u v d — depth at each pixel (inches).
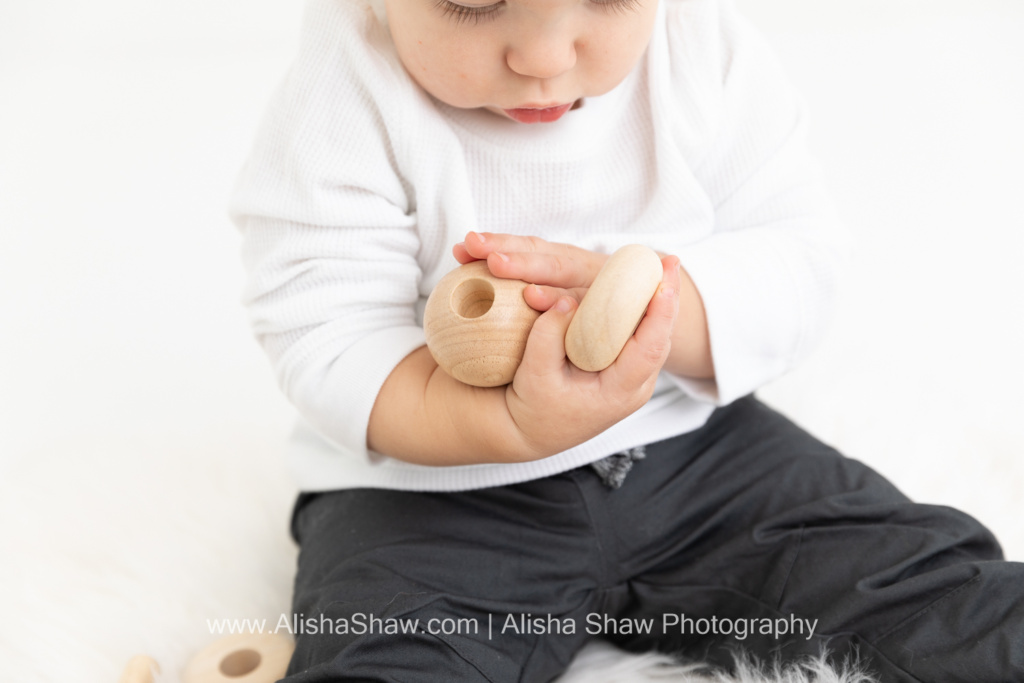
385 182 26.2
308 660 24.3
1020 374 34.6
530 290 22.2
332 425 25.5
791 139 28.0
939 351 35.9
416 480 26.7
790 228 27.4
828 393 33.4
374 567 25.4
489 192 26.8
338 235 26.0
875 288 40.4
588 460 26.2
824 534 25.1
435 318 22.4
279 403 35.8
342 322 25.8
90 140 57.8
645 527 26.3
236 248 47.7
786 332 26.5
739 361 26.3
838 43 65.2
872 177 50.2
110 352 39.8
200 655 26.2
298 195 26.0
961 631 23.0
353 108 26.1
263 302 26.5
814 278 26.8
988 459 30.7
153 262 46.7
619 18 23.8
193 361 38.8
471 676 24.0
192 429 34.1
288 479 31.8
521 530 26.1
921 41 64.7
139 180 53.7
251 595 28.3
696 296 25.8
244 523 30.3
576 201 27.0
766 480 26.5
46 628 26.9
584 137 26.7
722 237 27.1
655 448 27.1
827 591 24.7
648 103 27.3
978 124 54.4
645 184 27.5
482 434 23.5
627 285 21.5
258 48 70.6
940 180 49.4
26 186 53.5
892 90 58.7
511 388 22.9
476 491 26.6
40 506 30.4
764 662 25.0
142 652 26.6
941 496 29.6
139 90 63.7
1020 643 22.5
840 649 24.1
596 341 21.5
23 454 33.4
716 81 27.5
